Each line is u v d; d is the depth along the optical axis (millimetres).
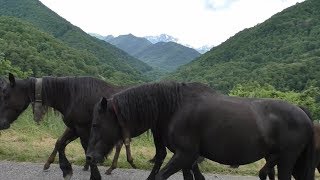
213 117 5305
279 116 5336
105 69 66562
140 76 96438
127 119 5570
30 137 12164
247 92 21391
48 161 8148
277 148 5367
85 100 6969
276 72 59156
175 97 5516
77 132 7152
